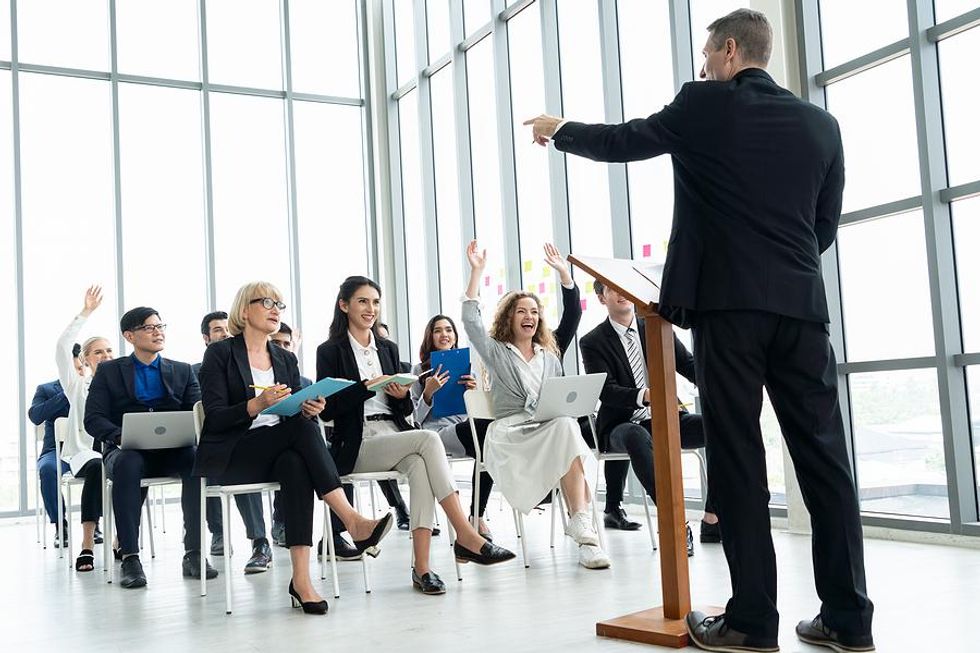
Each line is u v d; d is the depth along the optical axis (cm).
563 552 406
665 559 245
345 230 891
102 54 795
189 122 827
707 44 225
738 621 213
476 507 399
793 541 415
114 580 395
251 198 848
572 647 233
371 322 380
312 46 891
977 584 296
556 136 233
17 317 726
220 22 851
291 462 309
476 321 409
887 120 441
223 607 318
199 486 395
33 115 762
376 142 894
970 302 405
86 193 775
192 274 812
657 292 251
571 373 629
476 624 268
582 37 639
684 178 219
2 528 670
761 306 206
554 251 448
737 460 212
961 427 401
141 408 429
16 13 757
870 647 209
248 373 342
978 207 400
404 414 388
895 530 415
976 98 402
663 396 243
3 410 714
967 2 404
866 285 452
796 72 473
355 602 314
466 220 768
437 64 817
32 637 285
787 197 210
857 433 455
